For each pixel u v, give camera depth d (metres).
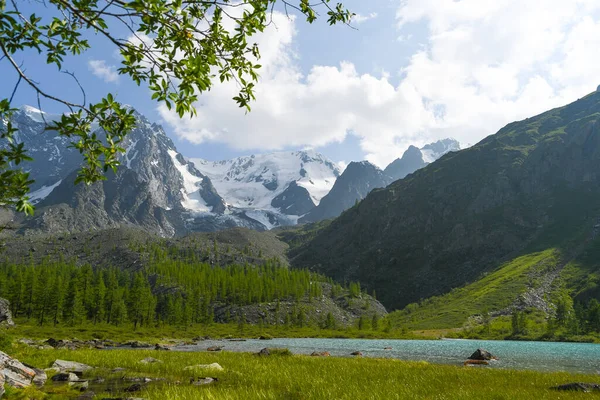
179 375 30.94
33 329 115.44
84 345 88.38
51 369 31.94
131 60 5.81
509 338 146.88
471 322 176.12
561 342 133.75
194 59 5.93
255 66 6.91
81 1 5.23
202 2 5.93
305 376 30.06
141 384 25.83
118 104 5.58
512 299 194.88
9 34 5.55
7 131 5.06
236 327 163.38
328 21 7.62
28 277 146.62
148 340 111.00
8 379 21.47
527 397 21.41
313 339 132.38
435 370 35.72
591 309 146.62
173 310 158.88
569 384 25.00
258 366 37.50
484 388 25.06
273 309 186.38
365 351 76.75
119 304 144.50
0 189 5.01
